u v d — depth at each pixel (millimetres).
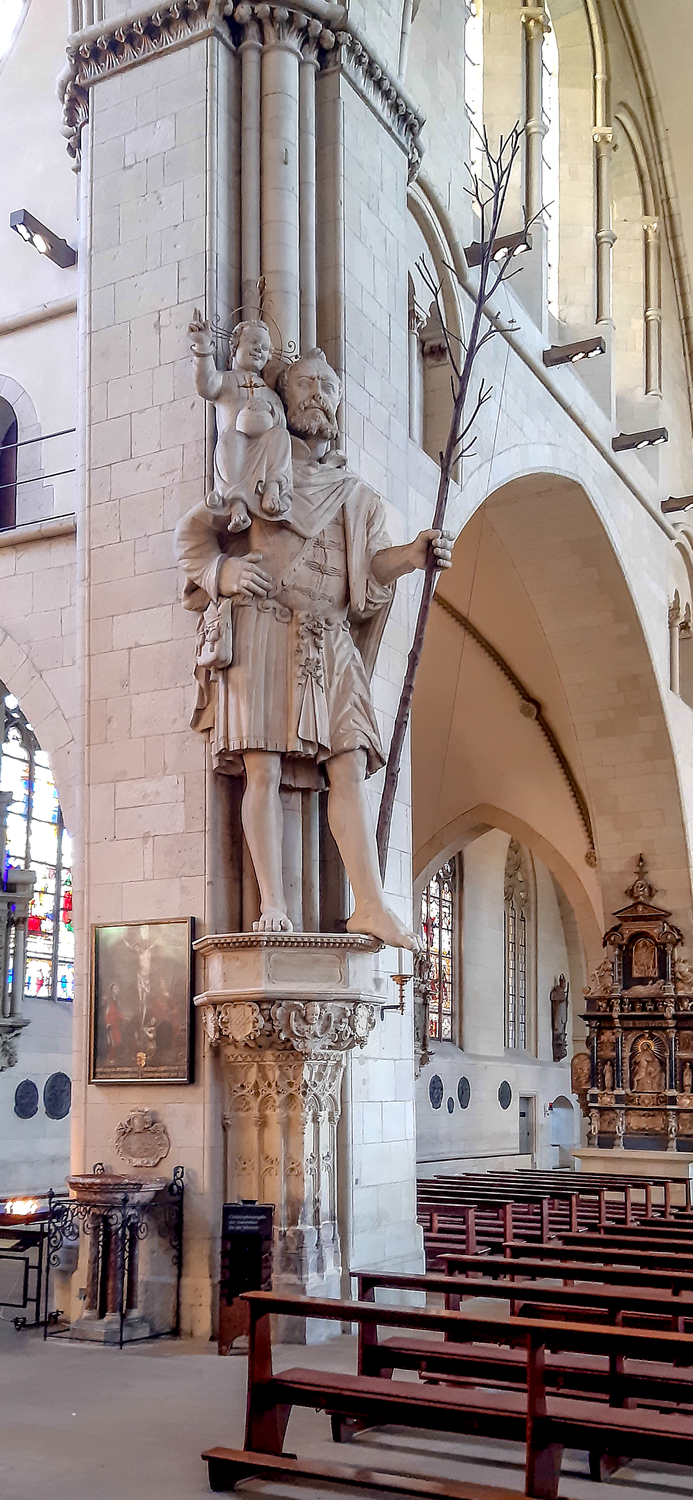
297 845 11594
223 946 10789
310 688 11094
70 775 13477
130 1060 11484
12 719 23609
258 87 12781
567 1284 10891
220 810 11602
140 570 12359
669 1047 25875
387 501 13711
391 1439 7469
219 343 12141
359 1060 12141
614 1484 6734
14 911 22125
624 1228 12320
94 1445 7316
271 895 10938
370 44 13516
